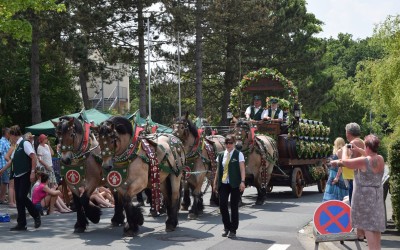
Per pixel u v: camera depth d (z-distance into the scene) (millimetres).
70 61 32844
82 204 11336
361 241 9875
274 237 10906
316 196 19500
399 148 10414
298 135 18656
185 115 13664
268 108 19031
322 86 45000
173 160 11766
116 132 10305
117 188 10586
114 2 29281
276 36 41531
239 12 36438
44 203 14719
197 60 34375
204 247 9820
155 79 36594
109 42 30672
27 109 33500
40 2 20484
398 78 19594
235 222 10844
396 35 20312
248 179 16938
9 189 16156
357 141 9016
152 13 30312
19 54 31141
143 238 10656
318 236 8375
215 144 15148
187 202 14961
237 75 39875
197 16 33188
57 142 11148
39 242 10211
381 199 7660
